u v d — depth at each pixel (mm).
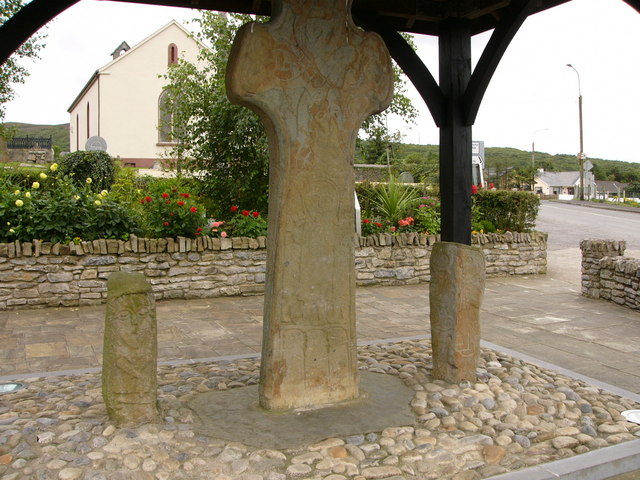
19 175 10227
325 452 3010
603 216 21969
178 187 10211
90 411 3391
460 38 4758
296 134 3428
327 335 3637
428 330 6141
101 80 25266
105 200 7656
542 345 5500
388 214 9938
